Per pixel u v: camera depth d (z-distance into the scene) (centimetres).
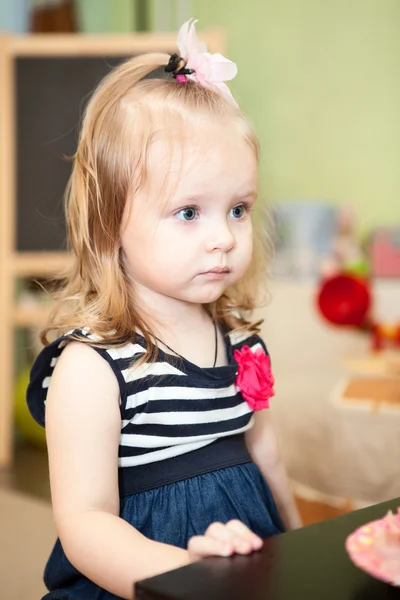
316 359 238
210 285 81
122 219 83
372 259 252
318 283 245
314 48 272
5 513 197
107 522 74
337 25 271
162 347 85
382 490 165
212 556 59
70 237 93
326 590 53
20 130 240
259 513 88
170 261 80
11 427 242
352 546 56
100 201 85
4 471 236
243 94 278
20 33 273
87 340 81
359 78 271
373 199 274
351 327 214
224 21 278
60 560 87
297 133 276
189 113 82
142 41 237
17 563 164
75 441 77
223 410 88
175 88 85
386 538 57
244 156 82
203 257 80
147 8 282
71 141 239
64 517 75
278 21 274
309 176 276
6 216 239
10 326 239
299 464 179
